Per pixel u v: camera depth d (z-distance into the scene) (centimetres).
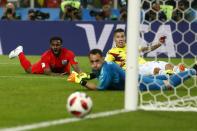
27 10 6206
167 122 1820
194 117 1920
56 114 1945
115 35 3078
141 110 2034
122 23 5150
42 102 2250
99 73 2659
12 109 2062
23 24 5284
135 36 2014
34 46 5291
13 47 5309
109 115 1922
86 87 2661
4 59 4906
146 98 2391
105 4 6034
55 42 3559
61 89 2719
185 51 4666
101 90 2650
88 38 5206
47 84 2975
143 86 2627
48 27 5253
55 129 1675
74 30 5212
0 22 5306
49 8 6238
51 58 3600
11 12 5553
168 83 2662
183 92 2644
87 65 4412
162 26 4253
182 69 2833
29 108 2088
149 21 3170
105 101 2281
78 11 5572
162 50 4272
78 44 5219
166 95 2502
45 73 3609
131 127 1731
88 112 1848
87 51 5212
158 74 2750
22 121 1809
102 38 5181
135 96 2042
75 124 1756
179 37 4616
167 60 4294
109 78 2612
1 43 5325
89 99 1848
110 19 5591
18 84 2967
